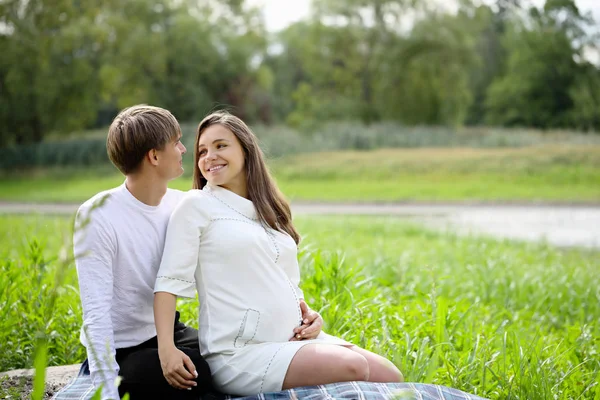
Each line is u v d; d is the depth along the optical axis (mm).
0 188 27516
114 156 3033
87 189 26422
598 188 24469
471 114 63906
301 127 39438
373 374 2939
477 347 3824
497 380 3562
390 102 48250
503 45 62750
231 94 47000
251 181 3211
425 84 47125
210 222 3021
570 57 55406
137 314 3045
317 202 22031
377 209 19625
